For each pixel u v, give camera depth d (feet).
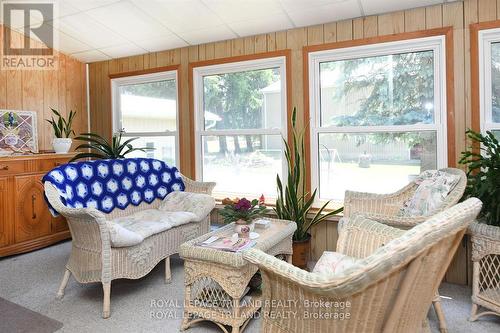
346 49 9.57
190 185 10.97
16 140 11.93
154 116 13.24
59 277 9.04
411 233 3.20
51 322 6.73
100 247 7.00
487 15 8.00
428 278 3.78
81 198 8.45
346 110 9.96
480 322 6.59
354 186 9.97
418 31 8.70
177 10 9.74
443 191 6.88
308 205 9.03
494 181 6.25
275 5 9.14
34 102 12.55
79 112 14.12
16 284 8.59
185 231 9.07
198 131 12.17
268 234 7.23
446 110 8.46
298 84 10.28
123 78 13.53
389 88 9.37
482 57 8.11
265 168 11.23
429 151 8.95
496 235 6.12
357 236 5.78
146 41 11.88
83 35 11.68
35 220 11.18
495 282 6.93
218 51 11.55
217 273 6.09
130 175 9.93
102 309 7.25
